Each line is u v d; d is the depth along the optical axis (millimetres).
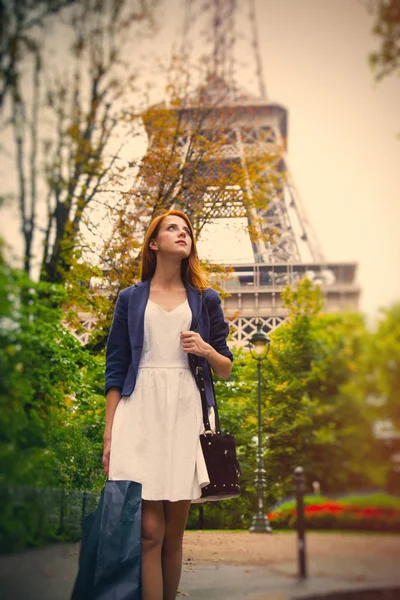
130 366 2609
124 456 2480
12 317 2615
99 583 2391
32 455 2646
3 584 2238
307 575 3143
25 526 2406
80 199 3838
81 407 4406
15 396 2529
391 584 3002
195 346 2484
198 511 4539
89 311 4328
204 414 2523
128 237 4465
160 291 2764
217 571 3314
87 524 2520
